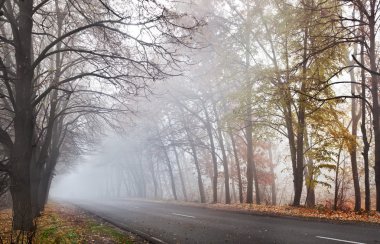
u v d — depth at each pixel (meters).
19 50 12.84
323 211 17.61
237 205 25.22
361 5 16.23
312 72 18.94
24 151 12.97
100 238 11.66
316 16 17.55
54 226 14.12
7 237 9.94
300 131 19.95
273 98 19.59
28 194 12.78
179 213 21.31
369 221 13.55
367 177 19.42
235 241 10.49
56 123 23.64
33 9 13.94
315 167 19.97
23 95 13.18
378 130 17.19
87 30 14.81
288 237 10.70
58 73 17.39
